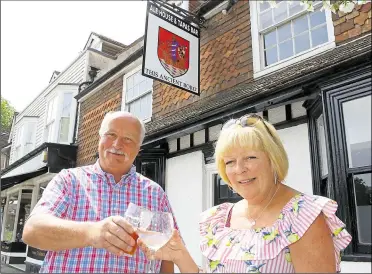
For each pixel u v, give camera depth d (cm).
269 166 150
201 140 539
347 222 309
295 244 126
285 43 507
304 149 402
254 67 521
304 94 371
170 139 547
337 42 426
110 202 180
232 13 583
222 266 138
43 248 129
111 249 114
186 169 553
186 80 538
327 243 126
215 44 596
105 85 573
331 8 325
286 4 516
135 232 118
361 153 312
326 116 343
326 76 343
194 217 517
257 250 131
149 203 193
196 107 550
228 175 153
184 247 134
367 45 327
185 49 551
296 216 132
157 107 637
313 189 378
